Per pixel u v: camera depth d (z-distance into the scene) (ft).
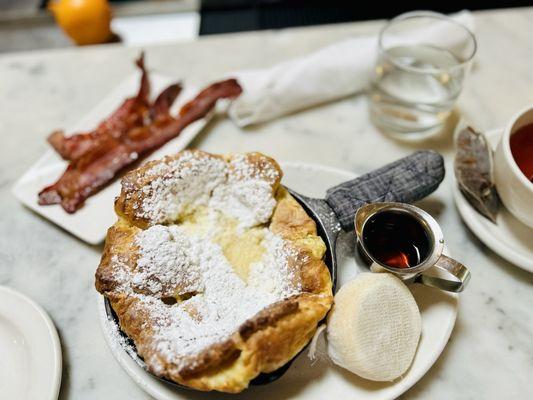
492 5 2.45
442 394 1.26
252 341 1.08
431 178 1.41
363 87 1.83
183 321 1.17
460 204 1.43
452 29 1.69
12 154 1.75
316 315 1.14
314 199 1.38
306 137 1.74
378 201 1.36
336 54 1.81
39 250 1.53
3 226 1.58
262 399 1.19
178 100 1.81
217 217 1.32
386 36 1.74
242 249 1.29
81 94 1.90
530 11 2.06
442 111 1.63
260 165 1.33
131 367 1.20
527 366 1.29
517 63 1.89
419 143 1.70
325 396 1.19
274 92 1.75
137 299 1.17
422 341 1.24
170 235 1.24
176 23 2.46
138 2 2.49
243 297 1.22
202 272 1.24
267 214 1.29
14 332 1.32
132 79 1.88
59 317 1.40
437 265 1.23
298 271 1.21
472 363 1.30
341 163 1.67
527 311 1.37
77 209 1.55
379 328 1.18
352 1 2.51
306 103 1.79
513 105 1.77
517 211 1.35
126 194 1.27
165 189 1.28
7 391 1.25
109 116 1.77
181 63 1.97
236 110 1.75
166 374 1.08
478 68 1.87
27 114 1.86
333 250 1.30
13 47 2.48
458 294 1.35
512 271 1.43
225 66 1.95
